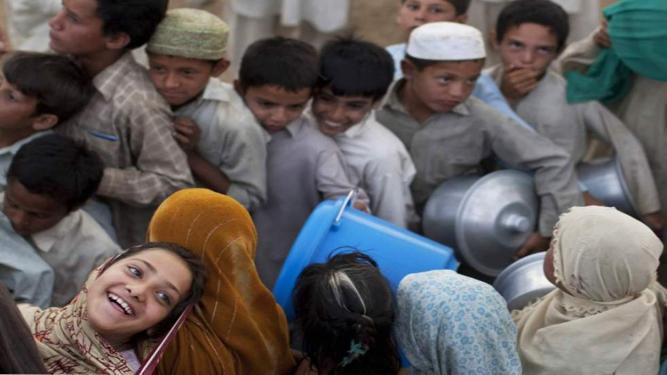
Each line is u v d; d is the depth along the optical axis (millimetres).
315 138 3143
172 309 2072
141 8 2816
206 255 2201
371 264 2338
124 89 2902
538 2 3514
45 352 2037
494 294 2211
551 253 2363
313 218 2588
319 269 2250
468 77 3248
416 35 3264
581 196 3359
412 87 3340
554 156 3312
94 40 2848
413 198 3477
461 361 2131
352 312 2143
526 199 3266
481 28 4496
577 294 2293
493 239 3174
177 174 2957
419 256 2566
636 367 2250
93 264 2844
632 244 2205
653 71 3295
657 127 3551
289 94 2973
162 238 2227
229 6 4633
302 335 2289
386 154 3193
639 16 3238
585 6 4445
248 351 2242
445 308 2152
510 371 2168
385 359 2227
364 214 2637
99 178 2748
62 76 2797
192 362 2182
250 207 3082
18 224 2703
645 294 2316
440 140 3361
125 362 2037
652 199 3520
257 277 2250
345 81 3012
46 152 2646
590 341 2258
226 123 3014
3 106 2789
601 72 3576
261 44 3035
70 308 2074
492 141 3367
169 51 2891
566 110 3588
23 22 3660
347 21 5047
